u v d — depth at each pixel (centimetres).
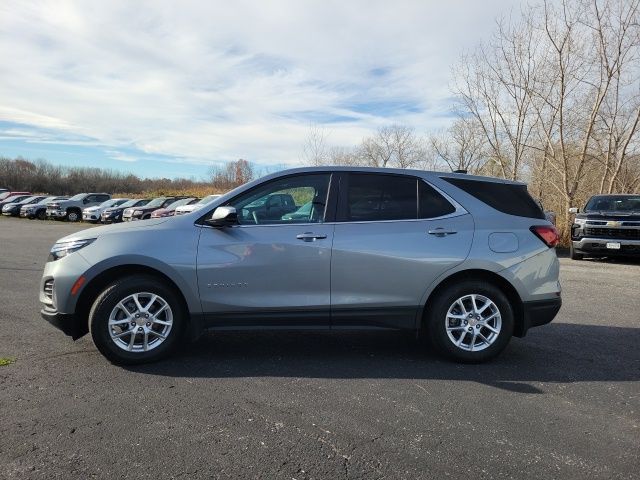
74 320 440
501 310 462
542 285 471
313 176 475
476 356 463
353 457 297
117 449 301
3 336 529
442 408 367
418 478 276
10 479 267
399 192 473
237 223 454
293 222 459
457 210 471
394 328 463
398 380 422
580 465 292
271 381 416
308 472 280
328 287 451
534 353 501
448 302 460
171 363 455
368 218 463
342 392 394
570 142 1789
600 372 448
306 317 453
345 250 450
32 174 7600
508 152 1941
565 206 1734
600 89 1609
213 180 5594
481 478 277
